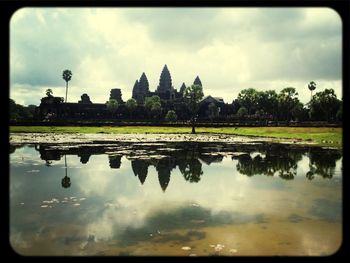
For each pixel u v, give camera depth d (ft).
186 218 26.03
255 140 120.78
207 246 19.99
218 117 295.07
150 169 51.62
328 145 99.35
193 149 83.41
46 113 277.03
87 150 77.41
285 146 94.94
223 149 84.17
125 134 150.20
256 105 319.27
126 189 37.09
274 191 36.35
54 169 50.08
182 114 309.22
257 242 20.67
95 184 39.58
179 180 42.93
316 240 20.98
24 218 25.70
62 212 27.45
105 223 24.64
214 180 42.91
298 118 274.57
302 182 41.55
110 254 18.66
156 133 164.76
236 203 31.07
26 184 38.99
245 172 49.67
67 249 19.39
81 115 288.30
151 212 27.76
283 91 287.07
